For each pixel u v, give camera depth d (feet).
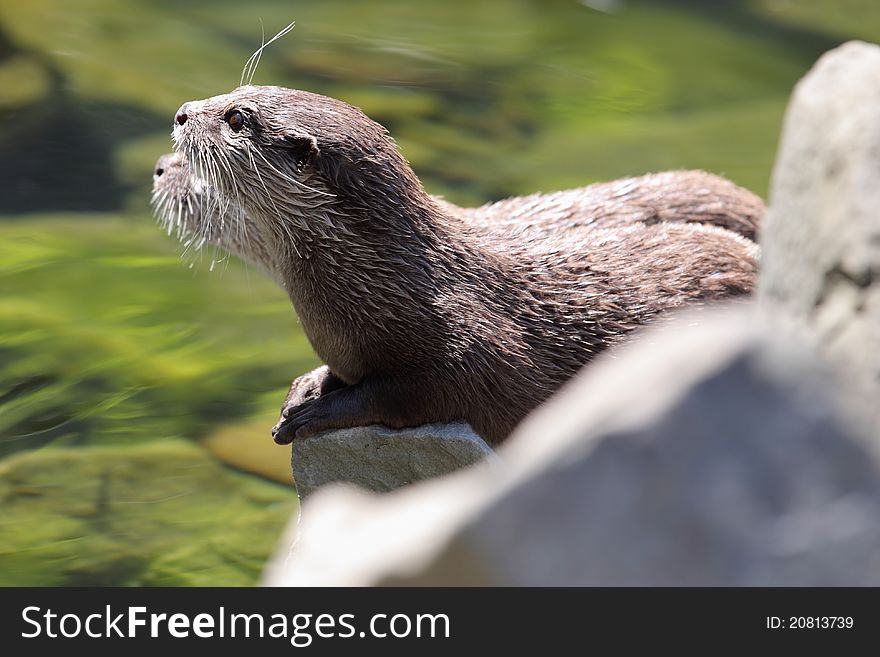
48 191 84.79
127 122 93.40
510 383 44.65
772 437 15.79
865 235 21.56
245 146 45.80
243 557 48.42
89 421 58.85
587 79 106.22
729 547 15.94
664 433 15.96
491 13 120.47
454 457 42.80
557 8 122.42
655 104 101.86
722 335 16.05
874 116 22.70
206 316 70.69
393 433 43.80
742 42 115.85
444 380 44.11
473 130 94.99
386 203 44.80
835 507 15.74
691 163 90.38
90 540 49.47
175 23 111.24
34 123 92.38
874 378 20.31
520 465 16.83
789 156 24.25
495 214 50.11
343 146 44.88
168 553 48.55
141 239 80.02
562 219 50.11
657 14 122.01
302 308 46.42
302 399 48.16
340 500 19.47
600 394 16.39
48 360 64.28
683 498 16.01
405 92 100.53
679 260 47.32
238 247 53.31
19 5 109.60
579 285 46.42
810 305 22.29
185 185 53.31
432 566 16.94
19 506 51.93
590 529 16.26
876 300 21.04
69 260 76.38
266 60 104.47
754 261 48.16
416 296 44.32
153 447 56.70
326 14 116.57
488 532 16.65
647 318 46.11
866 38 118.01
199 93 97.55
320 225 44.78
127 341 67.10
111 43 105.50
